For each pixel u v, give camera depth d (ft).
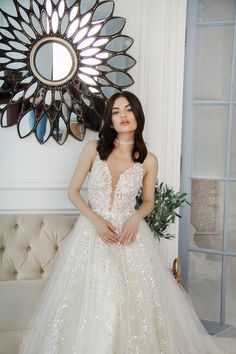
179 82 8.45
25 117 8.04
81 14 7.74
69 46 7.81
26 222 7.65
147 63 8.34
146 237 6.59
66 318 5.90
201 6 8.42
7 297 6.95
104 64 7.97
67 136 8.16
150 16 8.26
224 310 8.91
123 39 8.02
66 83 7.93
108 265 5.95
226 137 8.53
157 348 5.81
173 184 8.71
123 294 5.76
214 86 8.52
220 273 8.89
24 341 6.23
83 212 6.41
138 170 6.56
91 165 6.83
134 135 6.67
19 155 8.19
